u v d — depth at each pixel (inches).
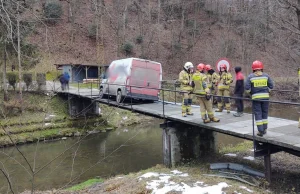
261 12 821.9
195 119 390.9
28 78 873.5
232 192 257.9
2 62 804.0
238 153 438.3
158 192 273.0
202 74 366.6
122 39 1569.9
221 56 1680.6
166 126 414.0
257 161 384.5
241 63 1638.8
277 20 610.5
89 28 1305.4
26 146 656.4
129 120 923.4
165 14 1937.7
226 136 649.6
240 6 1705.2
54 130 753.6
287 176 317.7
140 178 325.1
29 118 746.8
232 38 1791.3
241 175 317.7
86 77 1192.2
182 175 328.5
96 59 1320.1
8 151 612.4
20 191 398.0
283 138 282.5
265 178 299.6
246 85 290.2
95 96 745.6
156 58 1670.8
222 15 2052.2
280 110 906.1
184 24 1942.7
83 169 491.5
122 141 698.2
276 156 402.6
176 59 1715.1
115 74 614.5
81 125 816.3
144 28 1715.1
